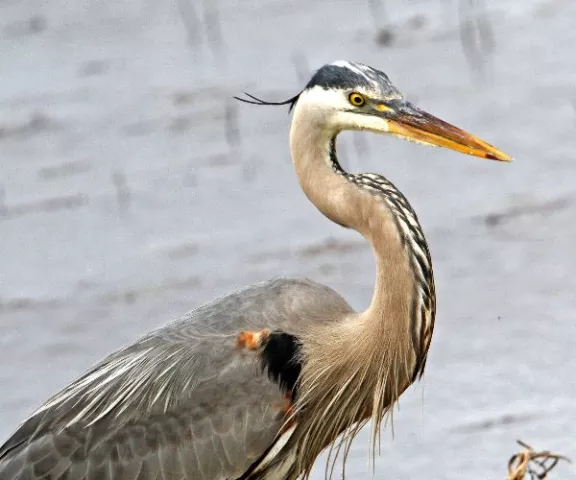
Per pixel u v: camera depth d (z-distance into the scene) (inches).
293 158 376.2
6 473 366.3
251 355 370.3
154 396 371.2
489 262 528.7
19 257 567.5
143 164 624.1
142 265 551.8
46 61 722.8
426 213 567.2
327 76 366.9
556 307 496.7
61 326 518.9
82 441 368.5
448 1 738.2
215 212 583.5
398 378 371.6
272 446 373.4
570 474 411.2
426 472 420.2
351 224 368.8
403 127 364.5
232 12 755.4
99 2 775.1
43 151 642.2
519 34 695.7
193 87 681.6
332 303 384.8
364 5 748.6
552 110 626.2
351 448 437.1
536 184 576.7
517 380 459.2
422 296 364.5
